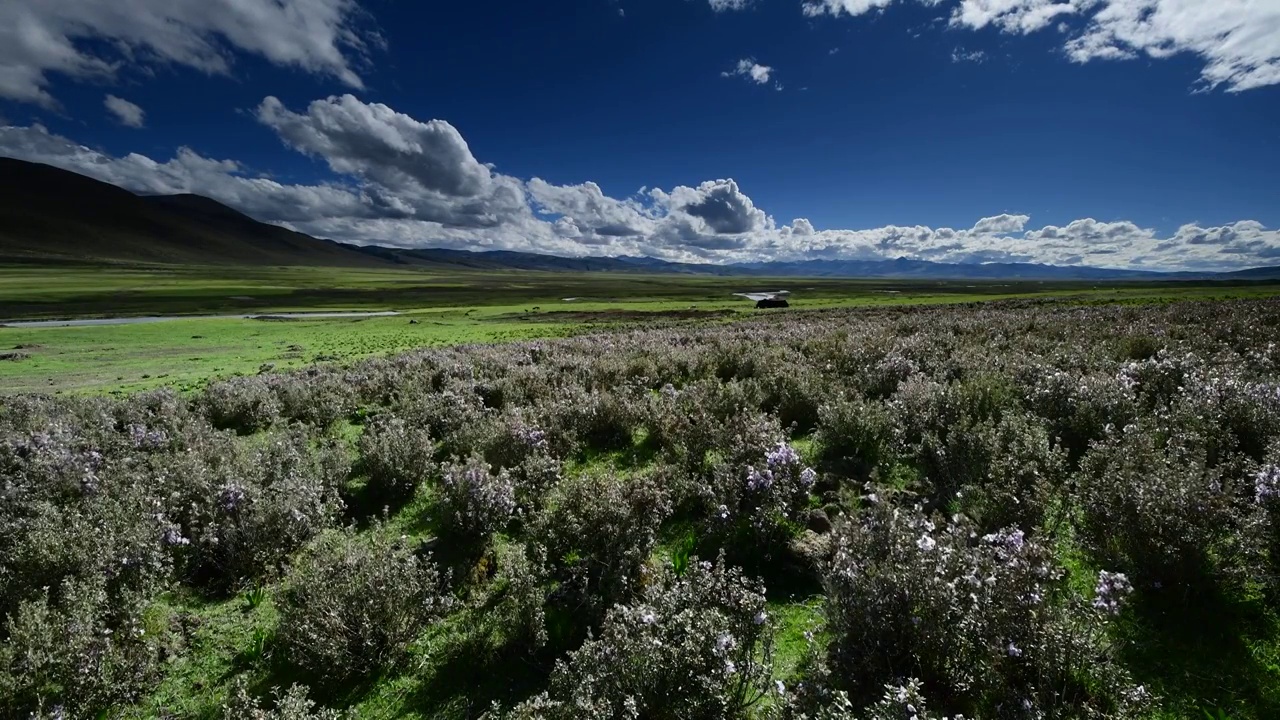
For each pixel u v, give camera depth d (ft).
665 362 56.08
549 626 17.35
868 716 12.37
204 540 21.79
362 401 51.67
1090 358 39.88
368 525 26.12
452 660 16.94
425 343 119.14
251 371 82.53
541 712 12.62
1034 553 14.38
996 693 12.89
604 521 19.84
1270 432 22.26
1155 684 13.30
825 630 16.10
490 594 19.88
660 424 33.30
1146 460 19.22
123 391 68.18
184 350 117.08
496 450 30.42
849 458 28.09
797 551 20.10
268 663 17.46
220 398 46.78
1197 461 17.90
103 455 32.94
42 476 28.30
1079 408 26.66
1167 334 51.62
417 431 31.81
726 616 14.48
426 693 15.87
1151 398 30.89
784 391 37.35
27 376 84.17
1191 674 13.51
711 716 12.75
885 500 18.30
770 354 55.21
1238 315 66.23
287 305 330.13
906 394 31.81
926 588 13.53
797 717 11.90
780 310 201.46
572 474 29.43
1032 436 23.45
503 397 45.47
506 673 16.34
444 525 24.03
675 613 14.97
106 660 16.10
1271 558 16.35
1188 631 14.74
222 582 21.76
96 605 17.35
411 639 17.60
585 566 18.88
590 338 94.53
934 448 24.45
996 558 15.51
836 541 18.67
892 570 14.23
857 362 47.44
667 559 20.71
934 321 88.43
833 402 32.14
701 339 81.20
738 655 14.28
